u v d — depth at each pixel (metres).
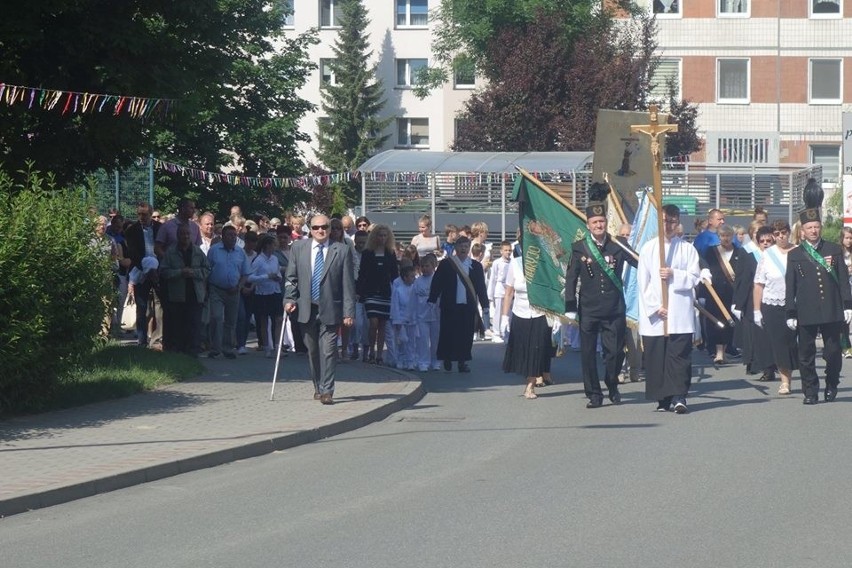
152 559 7.73
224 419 13.34
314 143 75.62
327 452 11.98
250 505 9.41
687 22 56.41
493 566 7.36
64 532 8.56
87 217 14.28
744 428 13.03
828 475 10.20
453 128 73.00
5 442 11.76
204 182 42.62
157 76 17.23
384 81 73.94
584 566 7.32
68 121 17.59
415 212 36.69
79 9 16.78
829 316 14.97
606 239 15.11
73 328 13.66
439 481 10.24
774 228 16.38
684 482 9.96
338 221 20.33
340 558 7.64
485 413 14.77
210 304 19.48
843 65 56.25
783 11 56.34
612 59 48.84
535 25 48.75
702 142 51.28
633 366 17.94
